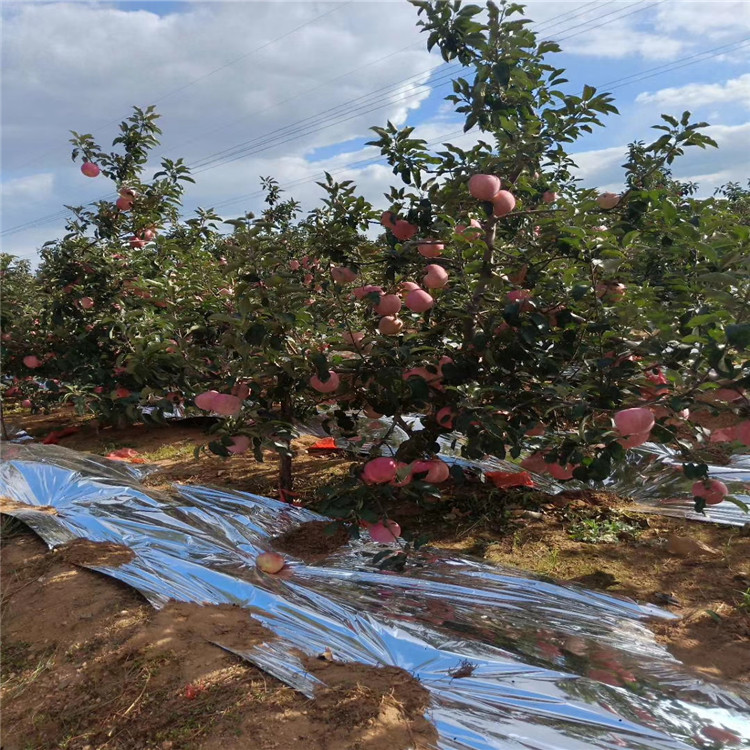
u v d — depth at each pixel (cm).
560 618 316
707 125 414
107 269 704
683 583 357
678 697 250
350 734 232
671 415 305
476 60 394
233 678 271
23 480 518
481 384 366
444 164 416
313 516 457
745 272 261
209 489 507
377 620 308
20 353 797
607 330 328
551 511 467
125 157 845
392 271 417
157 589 351
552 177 552
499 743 225
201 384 445
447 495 499
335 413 429
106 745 242
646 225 416
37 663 297
